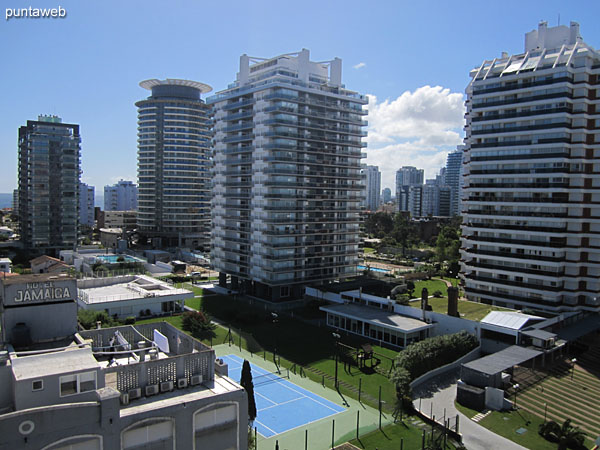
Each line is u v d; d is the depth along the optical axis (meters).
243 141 114.75
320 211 113.69
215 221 125.12
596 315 88.19
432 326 79.69
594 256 86.81
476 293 97.38
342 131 117.38
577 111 86.88
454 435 49.44
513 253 92.25
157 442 28.25
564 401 58.12
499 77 93.44
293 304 107.00
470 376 59.56
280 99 104.38
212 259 126.94
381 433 50.59
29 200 159.50
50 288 36.84
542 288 88.44
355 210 121.50
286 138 106.12
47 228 162.00
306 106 109.88
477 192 97.69
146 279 108.75
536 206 89.12
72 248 166.00
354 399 59.16
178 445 28.89
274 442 48.59
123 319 87.75
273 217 105.56
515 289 92.00
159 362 31.41
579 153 86.94
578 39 94.19
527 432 51.25
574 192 86.88
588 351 73.19
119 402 27.50
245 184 114.44
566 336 74.75
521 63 94.00
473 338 74.00
